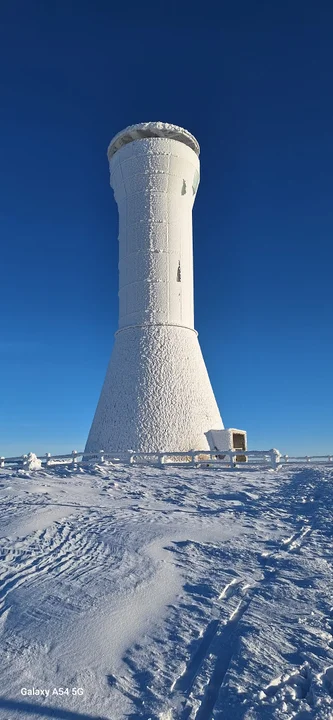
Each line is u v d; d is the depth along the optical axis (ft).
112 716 15.02
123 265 88.43
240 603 22.07
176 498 44.04
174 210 87.45
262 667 17.02
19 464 70.18
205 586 23.75
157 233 86.02
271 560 27.32
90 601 22.13
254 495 44.24
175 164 86.94
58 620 20.53
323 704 15.06
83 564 26.48
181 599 22.50
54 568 25.98
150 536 31.30
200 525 34.32
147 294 84.84
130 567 26.02
